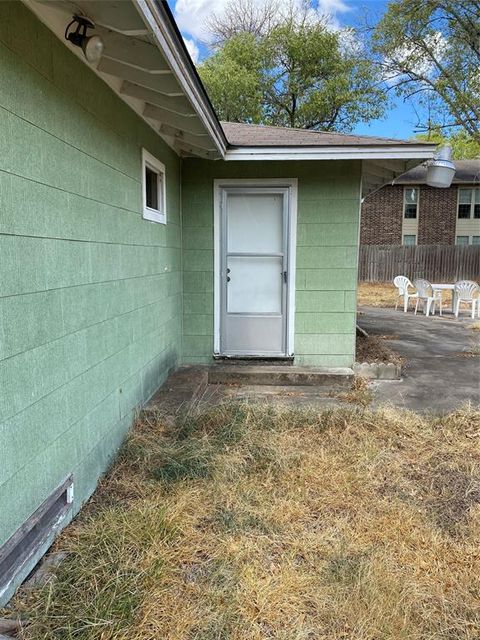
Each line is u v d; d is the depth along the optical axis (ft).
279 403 13.75
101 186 9.02
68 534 7.26
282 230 16.92
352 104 62.44
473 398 14.79
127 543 6.87
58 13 6.80
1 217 5.63
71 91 7.59
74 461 7.84
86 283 8.32
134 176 11.17
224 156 14.96
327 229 16.69
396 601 5.87
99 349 9.00
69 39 6.98
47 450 6.86
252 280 17.34
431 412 13.04
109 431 9.61
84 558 6.53
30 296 6.35
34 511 6.46
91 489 8.57
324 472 9.31
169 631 5.37
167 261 14.87
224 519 7.63
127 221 10.68
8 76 5.74
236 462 9.57
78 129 7.90
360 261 59.57
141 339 12.01
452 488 8.86
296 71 66.80
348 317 17.07
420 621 5.64
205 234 17.10
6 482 5.75
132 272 11.10
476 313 34.91
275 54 65.92
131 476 9.21
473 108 49.21
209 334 17.56
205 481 8.86
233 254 17.19
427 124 53.83
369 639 5.36
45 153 6.73
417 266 58.29
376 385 16.25
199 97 9.95
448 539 7.27
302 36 64.49
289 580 6.25
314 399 14.64
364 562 6.62
